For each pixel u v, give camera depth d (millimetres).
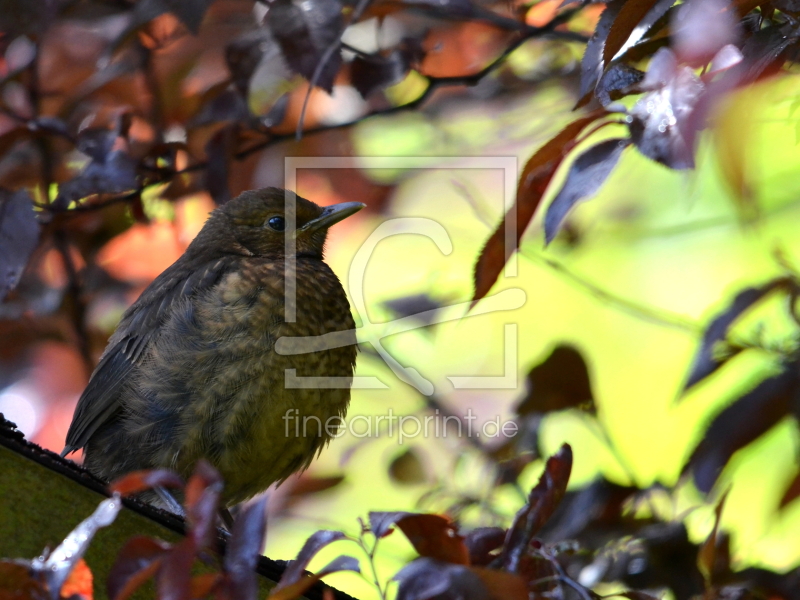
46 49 9312
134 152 8852
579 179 4500
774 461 9180
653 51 5180
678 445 10297
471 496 8039
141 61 9062
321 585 5539
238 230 9141
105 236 9648
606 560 6863
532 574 5219
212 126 8828
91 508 5410
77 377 10016
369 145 10414
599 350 11547
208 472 3996
